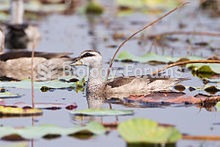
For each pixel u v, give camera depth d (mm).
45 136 12648
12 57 21734
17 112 14617
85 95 17062
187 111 15070
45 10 36656
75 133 12797
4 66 21688
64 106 15539
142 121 12211
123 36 27609
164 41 26656
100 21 32719
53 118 14242
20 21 30344
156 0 37906
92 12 35656
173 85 17516
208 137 12789
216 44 25656
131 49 24719
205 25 30625
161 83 17469
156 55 22094
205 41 26453
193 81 18594
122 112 14445
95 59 17516
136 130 11953
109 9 37375
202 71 19625
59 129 12797
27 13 35219
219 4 36031
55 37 27719
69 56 22906
